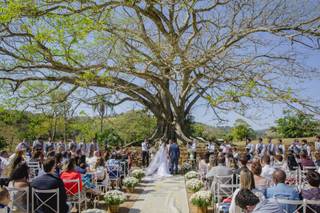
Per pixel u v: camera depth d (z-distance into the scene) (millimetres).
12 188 6375
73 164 8352
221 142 26641
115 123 36969
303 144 19172
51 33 14914
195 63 19422
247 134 43594
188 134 26969
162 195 12031
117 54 18469
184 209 9812
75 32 15055
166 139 25094
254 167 7160
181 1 18469
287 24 20703
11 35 17562
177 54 19375
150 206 10219
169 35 21547
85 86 19234
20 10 14953
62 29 14820
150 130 37219
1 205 4898
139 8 20359
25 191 6438
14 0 14875
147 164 21578
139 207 10086
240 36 20672
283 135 34469
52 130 35969
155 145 22672
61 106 26828
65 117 30312
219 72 20078
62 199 6613
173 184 14867
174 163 19031
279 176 5895
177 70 19672
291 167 14008
